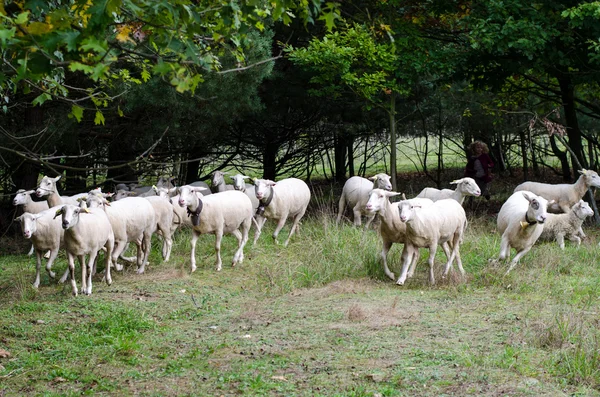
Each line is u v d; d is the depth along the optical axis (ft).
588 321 27.76
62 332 27.50
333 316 29.71
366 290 34.81
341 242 41.91
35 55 15.11
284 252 43.45
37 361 24.03
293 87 63.10
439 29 62.49
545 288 34.19
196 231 38.78
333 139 80.89
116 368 23.52
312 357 24.04
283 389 20.93
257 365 23.27
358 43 53.31
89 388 21.63
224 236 47.37
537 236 38.04
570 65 57.67
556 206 51.85
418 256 37.32
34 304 31.19
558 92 63.05
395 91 58.80
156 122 50.90
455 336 26.40
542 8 53.88
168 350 25.46
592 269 38.52
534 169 86.79
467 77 59.36
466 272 38.17
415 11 58.80
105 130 55.21
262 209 43.34
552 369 22.33
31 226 33.53
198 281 36.55
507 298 32.58
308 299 33.24
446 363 23.12
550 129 55.06
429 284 35.83
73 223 31.99
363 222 54.34
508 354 23.75
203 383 21.81
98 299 32.32
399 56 55.77
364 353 24.36
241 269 39.55
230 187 56.34
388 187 48.39
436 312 30.19
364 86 55.36
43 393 21.21
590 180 50.90
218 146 76.33
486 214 60.08
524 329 26.76
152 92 46.70
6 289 34.73
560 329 25.35
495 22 53.06
